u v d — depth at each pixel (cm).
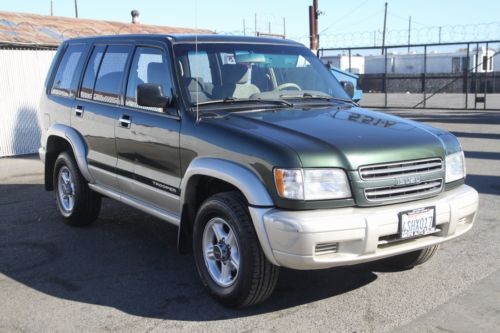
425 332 398
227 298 433
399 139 431
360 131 438
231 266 440
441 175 441
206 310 441
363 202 403
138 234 646
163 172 501
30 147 1326
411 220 411
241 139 423
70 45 701
